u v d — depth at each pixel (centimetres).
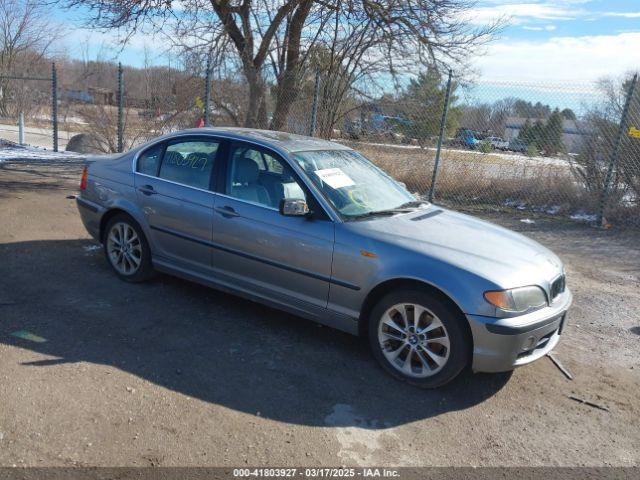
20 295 495
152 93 1409
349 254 405
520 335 363
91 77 1917
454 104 1161
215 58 1257
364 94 1332
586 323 537
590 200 998
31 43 3316
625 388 411
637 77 920
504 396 387
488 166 1107
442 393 385
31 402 330
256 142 474
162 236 512
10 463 279
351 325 416
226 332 453
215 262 480
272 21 1281
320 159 479
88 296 506
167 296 520
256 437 318
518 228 918
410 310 390
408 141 1208
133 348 412
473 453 321
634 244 846
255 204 456
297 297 438
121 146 1377
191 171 502
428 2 1188
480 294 362
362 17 1249
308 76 1369
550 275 401
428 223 441
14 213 795
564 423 359
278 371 396
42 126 2373
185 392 358
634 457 328
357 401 366
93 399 340
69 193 965
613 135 953
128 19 1208
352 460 305
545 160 1051
